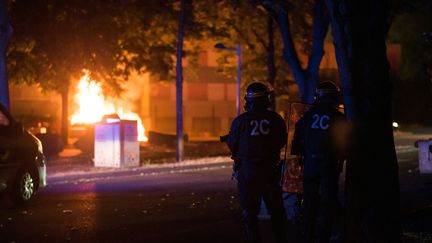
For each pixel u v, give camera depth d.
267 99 8.55
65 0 29.77
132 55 37.09
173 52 35.09
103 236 11.09
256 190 8.38
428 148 22.41
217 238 10.62
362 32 8.80
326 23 27.23
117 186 20.06
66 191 18.72
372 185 8.70
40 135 32.47
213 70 66.38
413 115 67.56
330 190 8.35
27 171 15.42
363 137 8.73
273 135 8.41
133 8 32.03
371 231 8.70
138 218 13.18
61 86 34.94
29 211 14.37
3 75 22.16
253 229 8.39
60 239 10.86
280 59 40.41
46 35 30.28
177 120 29.03
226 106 66.88
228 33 36.44
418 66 65.00
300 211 10.24
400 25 64.81
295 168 10.14
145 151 37.03
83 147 35.75
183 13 29.16
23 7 29.75
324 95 8.49
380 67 8.74
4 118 14.95
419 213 12.15
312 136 8.41
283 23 27.83
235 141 8.48
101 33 31.75
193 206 15.03
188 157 31.72
